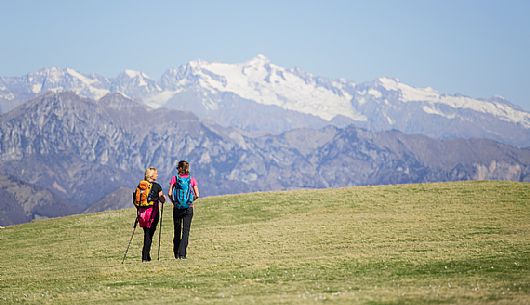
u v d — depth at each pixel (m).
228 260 31.48
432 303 18.81
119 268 30.70
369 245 35.22
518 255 28.34
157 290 24.53
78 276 29.56
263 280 25.58
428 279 24.06
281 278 25.86
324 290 22.45
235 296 22.06
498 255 28.62
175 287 25.08
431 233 38.69
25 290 26.95
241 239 40.41
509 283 21.75
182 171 32.38
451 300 19.08
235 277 26.59
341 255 31.25
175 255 33.06
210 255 34.16
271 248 36.12
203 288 24.34
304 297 20.56
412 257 29.28
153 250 39.22
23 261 39.22
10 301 23.83
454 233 38.22
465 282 22.78
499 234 36.97
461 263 27.09
